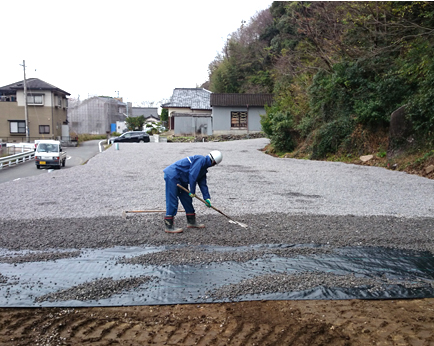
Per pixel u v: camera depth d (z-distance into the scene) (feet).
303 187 33.35
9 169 67.87
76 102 219.41
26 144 103.71
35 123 140.87
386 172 42.83
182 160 19.31
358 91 57.00
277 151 71.72
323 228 20.27
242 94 120.37
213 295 12.91
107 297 12.78
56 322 11.43
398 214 23.47
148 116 257.55
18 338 10.68
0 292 13.05
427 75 45.19
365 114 53.36
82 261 15.81
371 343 10.47
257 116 119.24
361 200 27.73
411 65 49.21
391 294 13.06
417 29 49.73
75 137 147.43
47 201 27.32
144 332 10.98
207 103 143.84
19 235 18.89
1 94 147.02
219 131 119.34
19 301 12.43
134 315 11.80
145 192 30.86
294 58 82.43
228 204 26.03
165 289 13.37
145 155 63.87
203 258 15.96
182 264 15.44
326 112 62.64
